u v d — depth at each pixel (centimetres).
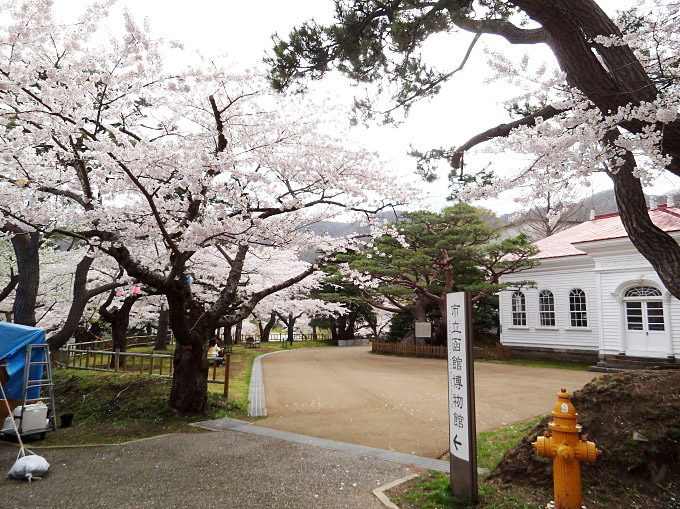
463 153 637
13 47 557
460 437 454
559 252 2002
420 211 2147
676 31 436
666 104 407
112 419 906
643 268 1551
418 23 522
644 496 414
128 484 530
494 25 557
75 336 2100
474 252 1981
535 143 454
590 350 1847
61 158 700
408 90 636
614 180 527
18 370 808
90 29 593
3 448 709
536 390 1159
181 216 827
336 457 625
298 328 4375
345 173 844
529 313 2103
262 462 607
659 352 1517
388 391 1193
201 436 761
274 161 796
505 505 421
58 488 520
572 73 484
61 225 818
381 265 2073
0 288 1722
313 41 537
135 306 2177
